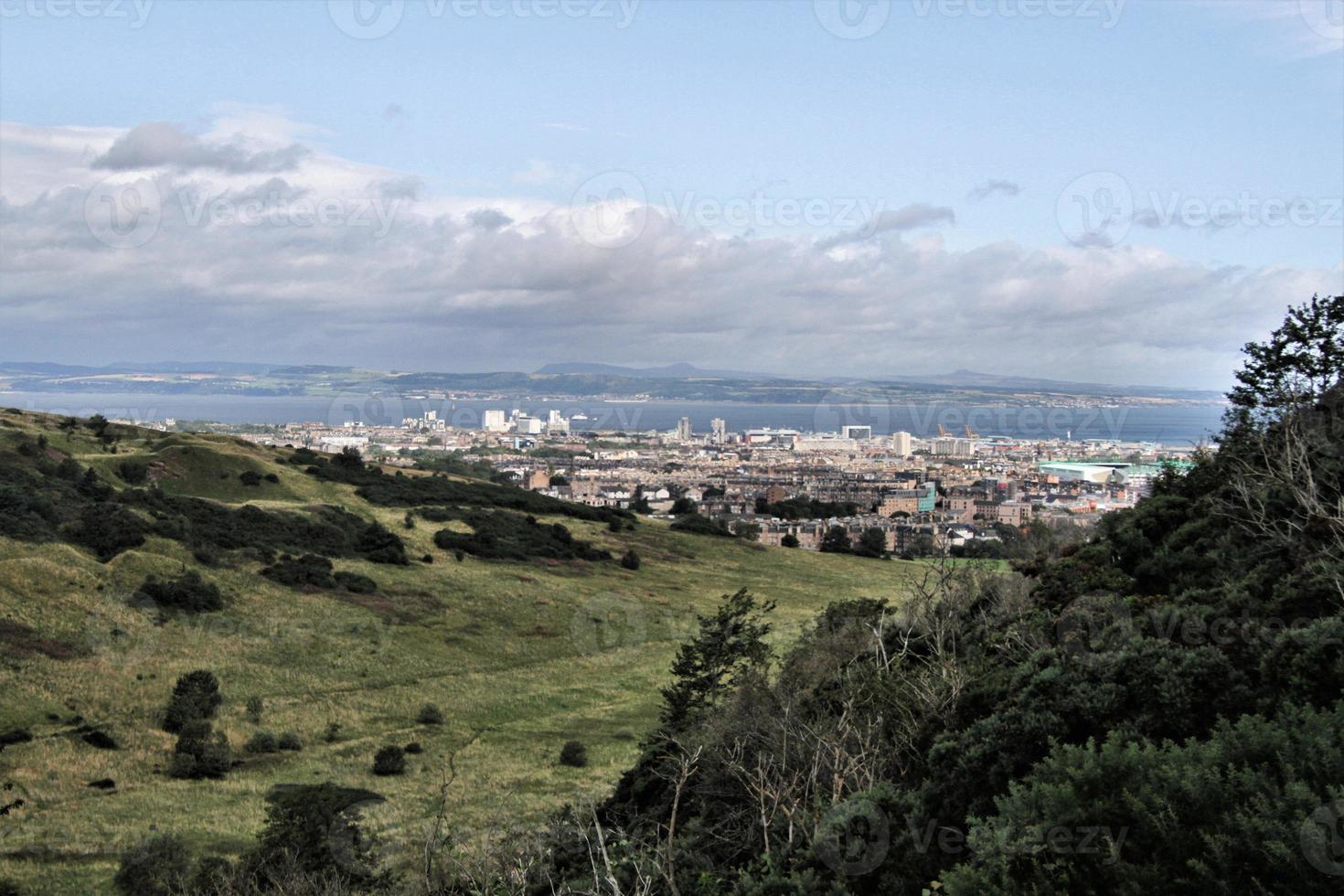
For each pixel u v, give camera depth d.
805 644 26.28
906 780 12.92
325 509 77.50
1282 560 16.48
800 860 10.94
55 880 23.47
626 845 13.36
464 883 15.46
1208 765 8.30
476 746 39.41
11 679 37.72
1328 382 24.64
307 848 23.34
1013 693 12.23
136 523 58.19
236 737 37.66
